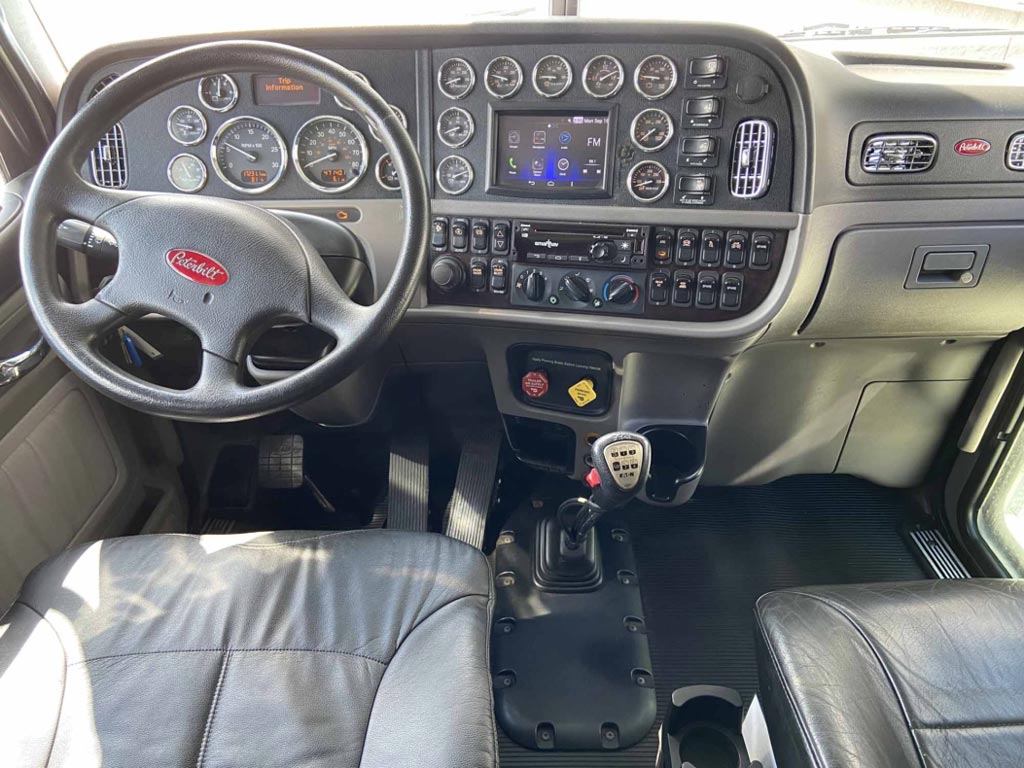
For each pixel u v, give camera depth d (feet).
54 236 3.07
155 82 3.11
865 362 5.16
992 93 3.90
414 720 2.65
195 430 5.77
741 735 3.58
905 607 3.03
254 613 3.06
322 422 5.11
